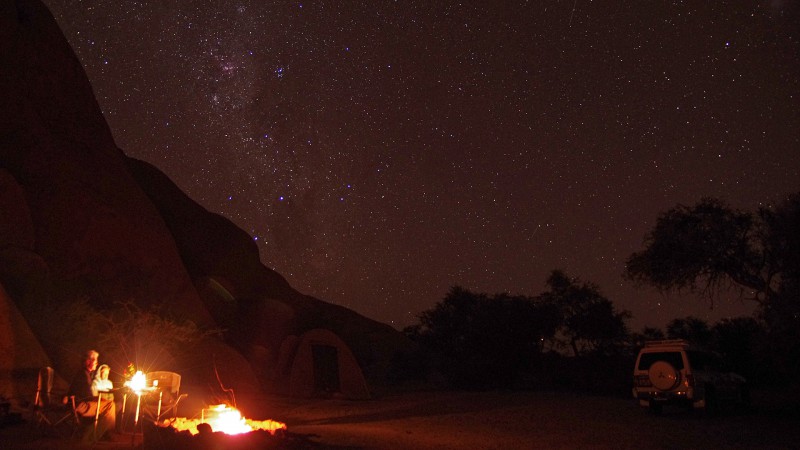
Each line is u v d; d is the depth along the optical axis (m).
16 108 22.66
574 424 15.37
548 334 33.56
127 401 11.02
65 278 21.58
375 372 37.47
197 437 9.20
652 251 22.44
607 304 39.03
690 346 17.67
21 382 14.09
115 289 22.88
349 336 39.69
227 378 22.81
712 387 17.09
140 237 24.67
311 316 37.62
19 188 20.16
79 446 9.63
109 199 24.38
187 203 36.41
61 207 22.44
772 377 27.86
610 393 28.23
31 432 10.55
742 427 14.57
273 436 10.01
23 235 19.86
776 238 19.23
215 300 30.12
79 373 10.55
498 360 31.98
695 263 21.66
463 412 18.77
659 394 16.88
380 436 12.64
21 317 15.36
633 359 31.14
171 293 24.94
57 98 24.67
